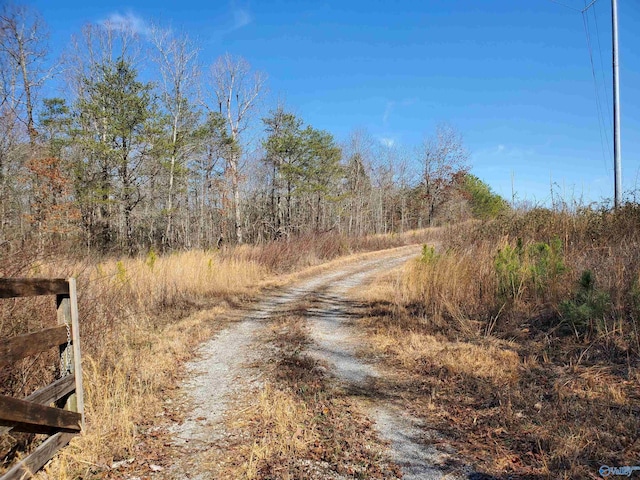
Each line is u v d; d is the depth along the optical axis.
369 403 4.91
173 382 5.69
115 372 5.40
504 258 8.52
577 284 6.87
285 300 12.31
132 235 24.70
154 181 26.72
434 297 9.21
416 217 50.16
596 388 4.53
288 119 29.86
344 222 42.44
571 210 10.78
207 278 12.99
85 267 7.32
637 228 8.73
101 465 3.61
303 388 5.32
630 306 5.92
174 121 26.42
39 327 4.58
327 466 3.58
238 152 27.42
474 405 4.59
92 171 24.03
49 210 20.11
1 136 18.38
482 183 51.78
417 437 4.05
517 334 6.62
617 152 11.24
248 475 3.42
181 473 3.51
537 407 4.30
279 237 28.34
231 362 6.62
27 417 3.07
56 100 23.80
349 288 14.55
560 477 3.17
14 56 22.56
